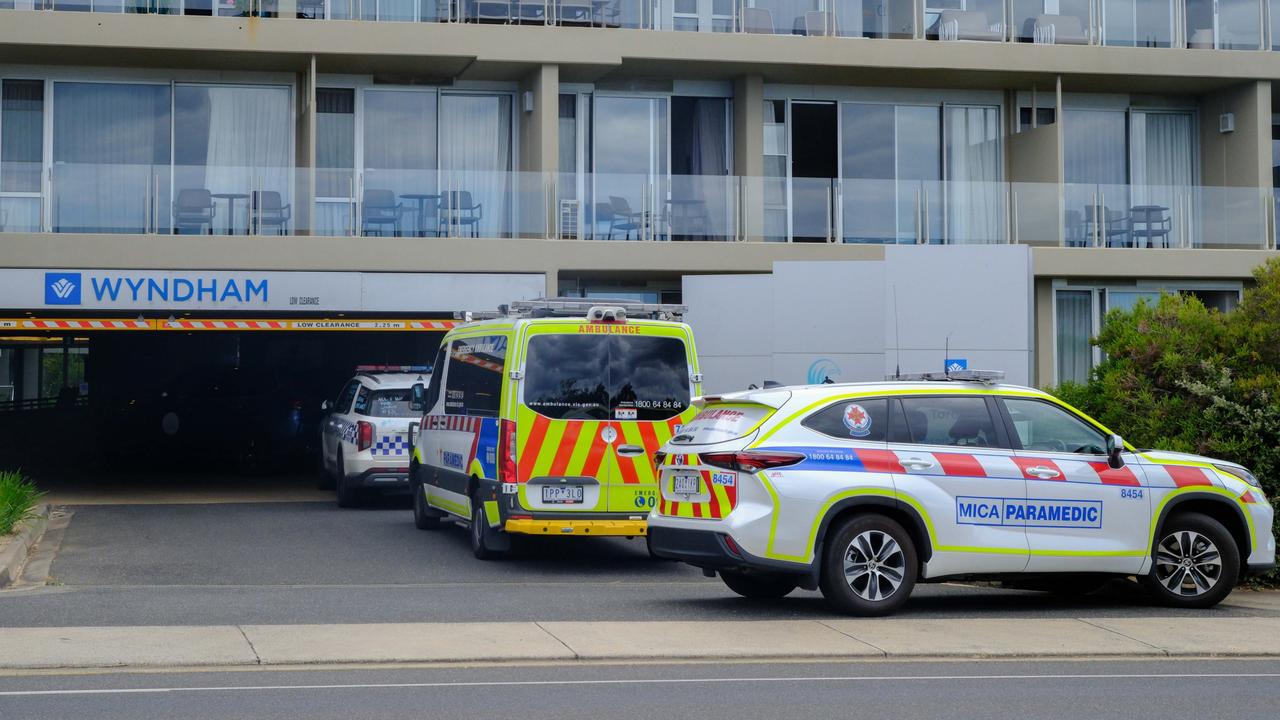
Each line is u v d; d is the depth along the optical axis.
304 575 12.92
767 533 10.09
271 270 19.55
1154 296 22.69
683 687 8.12
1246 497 11.30
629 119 22.80
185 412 23.47
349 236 20.00
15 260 18.95
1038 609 11.24
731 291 19.56
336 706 7.52
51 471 24.45
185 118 21.70
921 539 10.44
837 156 23.42
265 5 20.69
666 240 21.03
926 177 23.75
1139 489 10.94
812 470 10.23
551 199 20.72
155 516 17.53
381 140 22.25
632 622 10.17
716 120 23.08
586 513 13.10
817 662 9.01
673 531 10.59
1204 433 12.84
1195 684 8.42
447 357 15.63
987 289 17.86
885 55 22.02
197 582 12.45
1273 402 12.75
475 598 11.39
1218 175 24.06
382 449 17.89
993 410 10.84
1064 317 22.66
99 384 27.62
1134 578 11.74
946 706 7.68
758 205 21.27
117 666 8.55
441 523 17.00
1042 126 22.88
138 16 20.03
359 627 9.82
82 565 13.38
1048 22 23.03
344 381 26.61
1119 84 23.52
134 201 19.66
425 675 8.45
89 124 21.42
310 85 20.58
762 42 21.61
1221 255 22.16
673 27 22.31
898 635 9.76
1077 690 8.18
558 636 9.56
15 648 8.94
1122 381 13.59
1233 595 12.24
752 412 10.57
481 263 20.19
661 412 13.37
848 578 10.33
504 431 13.02
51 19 19.78
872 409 10.57
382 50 20.55
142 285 19.23
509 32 20.94
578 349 13.27
